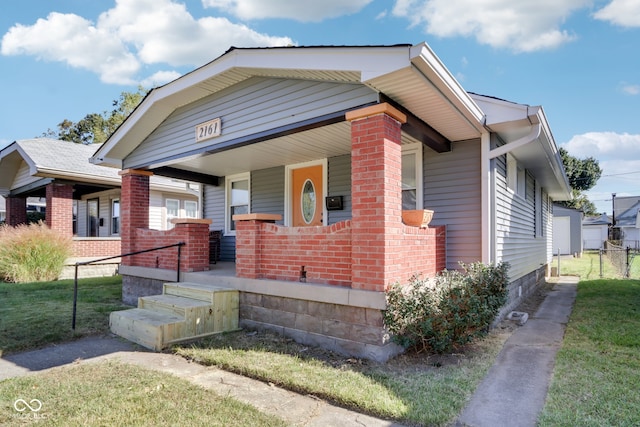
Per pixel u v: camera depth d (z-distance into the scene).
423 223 5.14
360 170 4.37
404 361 4.16
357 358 4.25
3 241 10.38
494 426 2.83
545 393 3.37
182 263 6.68
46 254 10.64
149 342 4.73
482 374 3.79
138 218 8.03
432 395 3.28
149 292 7.25
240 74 5.61
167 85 6.38
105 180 12.17
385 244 4.14
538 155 7.43
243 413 2.99
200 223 6.77
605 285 9.52
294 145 6.70
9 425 2.79
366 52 4.06
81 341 5.00
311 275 4.86
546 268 12.64
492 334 5.29
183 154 6.86
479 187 5.82
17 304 7.14
